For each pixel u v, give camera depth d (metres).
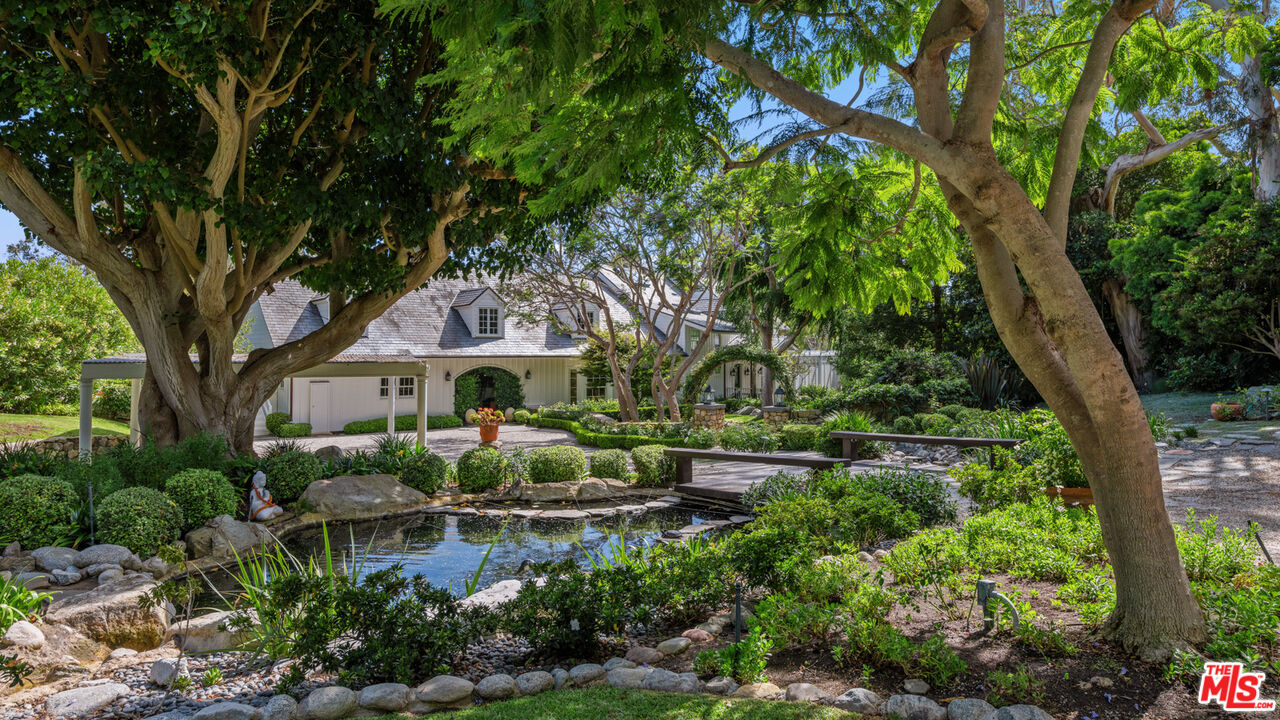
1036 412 12.20
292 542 9.16
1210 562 4.61
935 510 7.51
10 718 3.84
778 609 4.43
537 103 3.70
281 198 9.27
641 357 23.23
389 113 8.52
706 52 3.91
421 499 11.39
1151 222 20.11
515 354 27.02
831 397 21.19
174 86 8.66
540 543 8.98
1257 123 17.48
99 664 5.02
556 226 18.05
